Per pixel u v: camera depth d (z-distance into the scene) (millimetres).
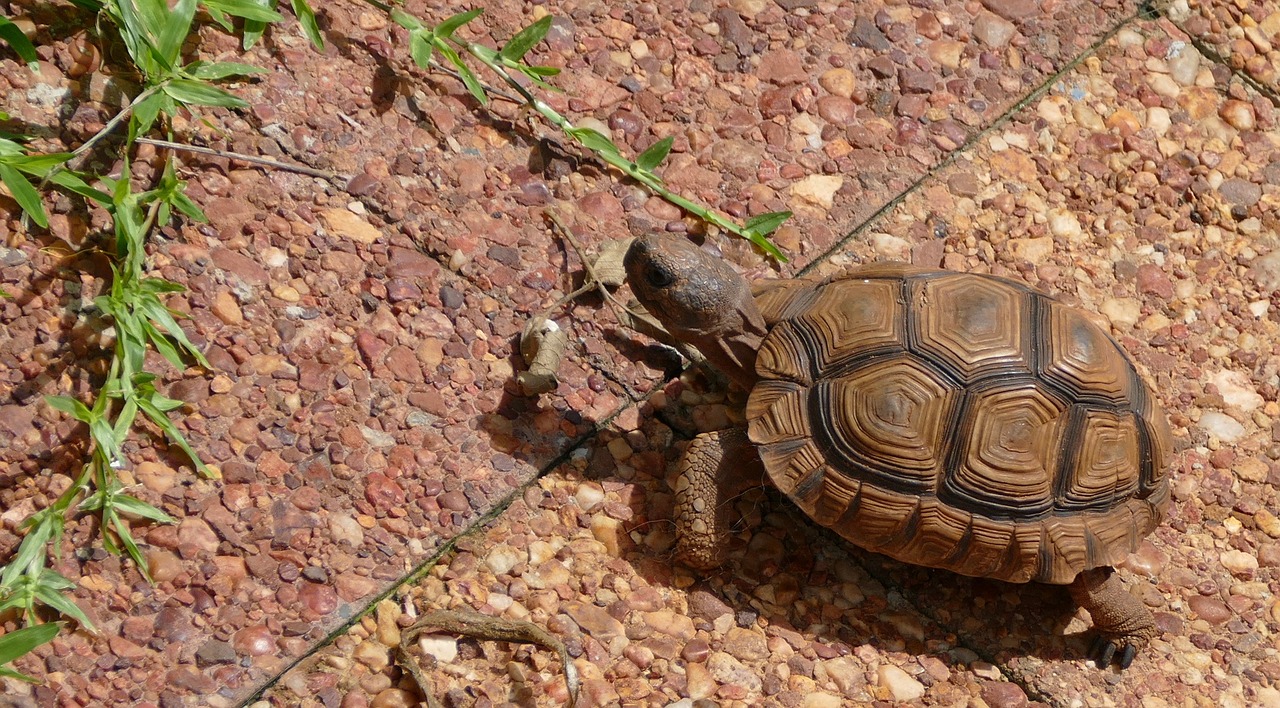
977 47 5844
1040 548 3963
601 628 4086
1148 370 5117
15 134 4309
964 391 3932
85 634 3775
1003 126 5652
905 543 3971
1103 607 4215
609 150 5027
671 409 4703
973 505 3920
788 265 5082
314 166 4797
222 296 4410
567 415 4582
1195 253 5488
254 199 4633
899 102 5602
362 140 4918
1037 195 5488
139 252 4051
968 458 3912
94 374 4141
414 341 4570
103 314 4219
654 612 4160
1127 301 5285
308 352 4426
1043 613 4449
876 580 4426
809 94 5535
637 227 5066
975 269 5211
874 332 4035
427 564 4160
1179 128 5816
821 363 4055
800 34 5703
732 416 4723
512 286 4797
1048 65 5863
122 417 3846
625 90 5379
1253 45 6148
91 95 4531
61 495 3918
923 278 4234
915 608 4383
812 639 4219
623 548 4309
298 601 3984
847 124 5496
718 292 4195
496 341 4664
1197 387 5117
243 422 4238
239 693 3787
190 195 4535
